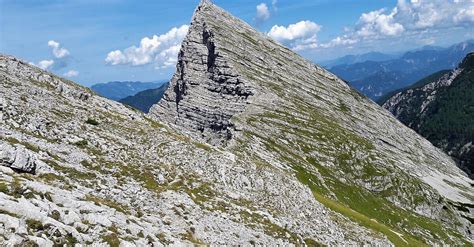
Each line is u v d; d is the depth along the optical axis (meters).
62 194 26.69
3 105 44.12
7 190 23.05
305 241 44.38
